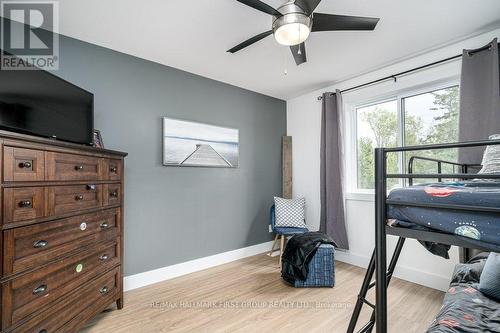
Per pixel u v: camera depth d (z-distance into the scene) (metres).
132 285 2.40
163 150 2.66
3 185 1.09
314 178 3.55
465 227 0.81
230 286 2.44
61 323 1.38
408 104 2.74
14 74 1.35
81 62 2.20
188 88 2.90
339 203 3.08
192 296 2.23
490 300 1.20
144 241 2.52
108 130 2.33
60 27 2.01
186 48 2.36
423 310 1.97
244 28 2.03
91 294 1.64
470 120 2.06
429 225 0.89
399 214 0.97
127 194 2.43
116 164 1.95
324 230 3.21
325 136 3.26
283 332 1.70
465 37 2.17
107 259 1.83
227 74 2.98
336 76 3.04
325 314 1.93
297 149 3.81
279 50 2.40
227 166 3.20
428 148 0.91
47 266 1.30
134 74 2.50
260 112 3.64
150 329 1.74
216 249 3.08
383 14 1.84
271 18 1.89
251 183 3.49
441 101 2.50
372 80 2.91
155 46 2.33
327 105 3.22
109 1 1.70
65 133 1.66
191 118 2.91
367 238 2.92
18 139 1.15
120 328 1.75
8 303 1.10
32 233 1.22
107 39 2.20
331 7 1.76
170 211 2.71
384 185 1.00
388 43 2.27
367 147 3.12
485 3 1.73
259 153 3.61
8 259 1.10
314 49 2.38
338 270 2.85
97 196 1.71
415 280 2.48
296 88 3.47
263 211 3.62
